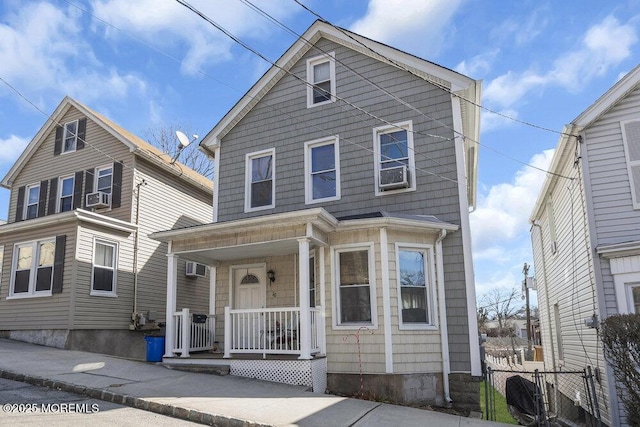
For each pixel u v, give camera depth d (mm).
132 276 15578
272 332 11336
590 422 9953
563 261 12016
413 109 11555
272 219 9562
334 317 9961
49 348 12438
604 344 7758
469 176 15438
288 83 13195
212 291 12406
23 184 18938
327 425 6379
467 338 9797
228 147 13508
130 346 14992
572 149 9992
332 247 10258
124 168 16641
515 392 9727
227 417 6367
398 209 11109
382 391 9289
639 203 8906
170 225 17828
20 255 14531
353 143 11992
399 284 9797
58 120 18750
